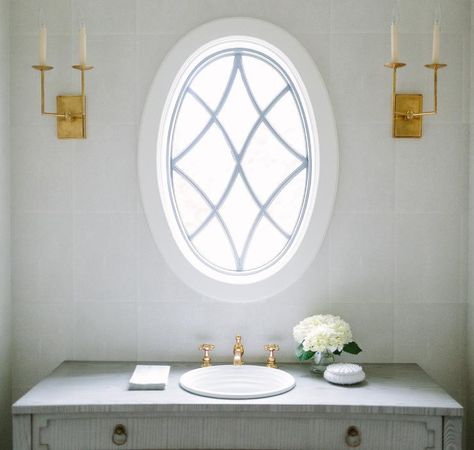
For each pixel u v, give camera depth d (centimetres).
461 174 265
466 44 263
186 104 280
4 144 261
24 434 212
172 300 267
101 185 266
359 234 266
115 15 264
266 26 262
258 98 280
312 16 263
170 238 265
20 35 265
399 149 264
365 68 263
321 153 263
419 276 266
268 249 283
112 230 267
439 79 263
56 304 268
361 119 264
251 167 283
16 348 269
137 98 265
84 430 214
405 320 267
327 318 251
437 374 267
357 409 211
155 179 264
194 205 283
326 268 266
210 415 213
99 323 268
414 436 212
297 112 279
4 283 261
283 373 242
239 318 266
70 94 265
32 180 267
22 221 267
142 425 214
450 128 264
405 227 265
